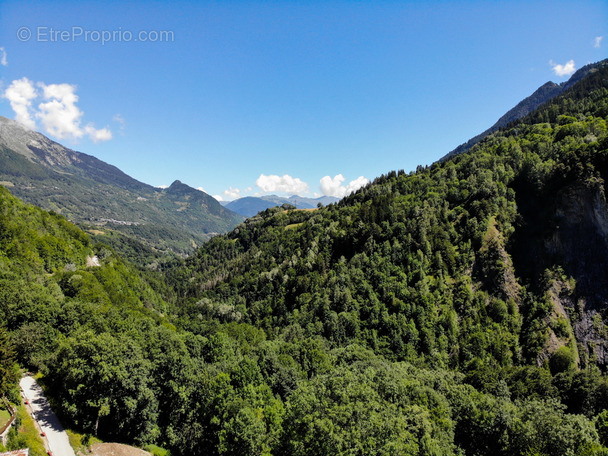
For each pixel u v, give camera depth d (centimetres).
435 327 9538
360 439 3019
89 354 4284
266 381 5884
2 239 9544
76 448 3934
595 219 9831
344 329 9919
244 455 3791
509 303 9794
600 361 8512
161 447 4688
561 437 3966
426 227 12094
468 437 5100
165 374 4959
